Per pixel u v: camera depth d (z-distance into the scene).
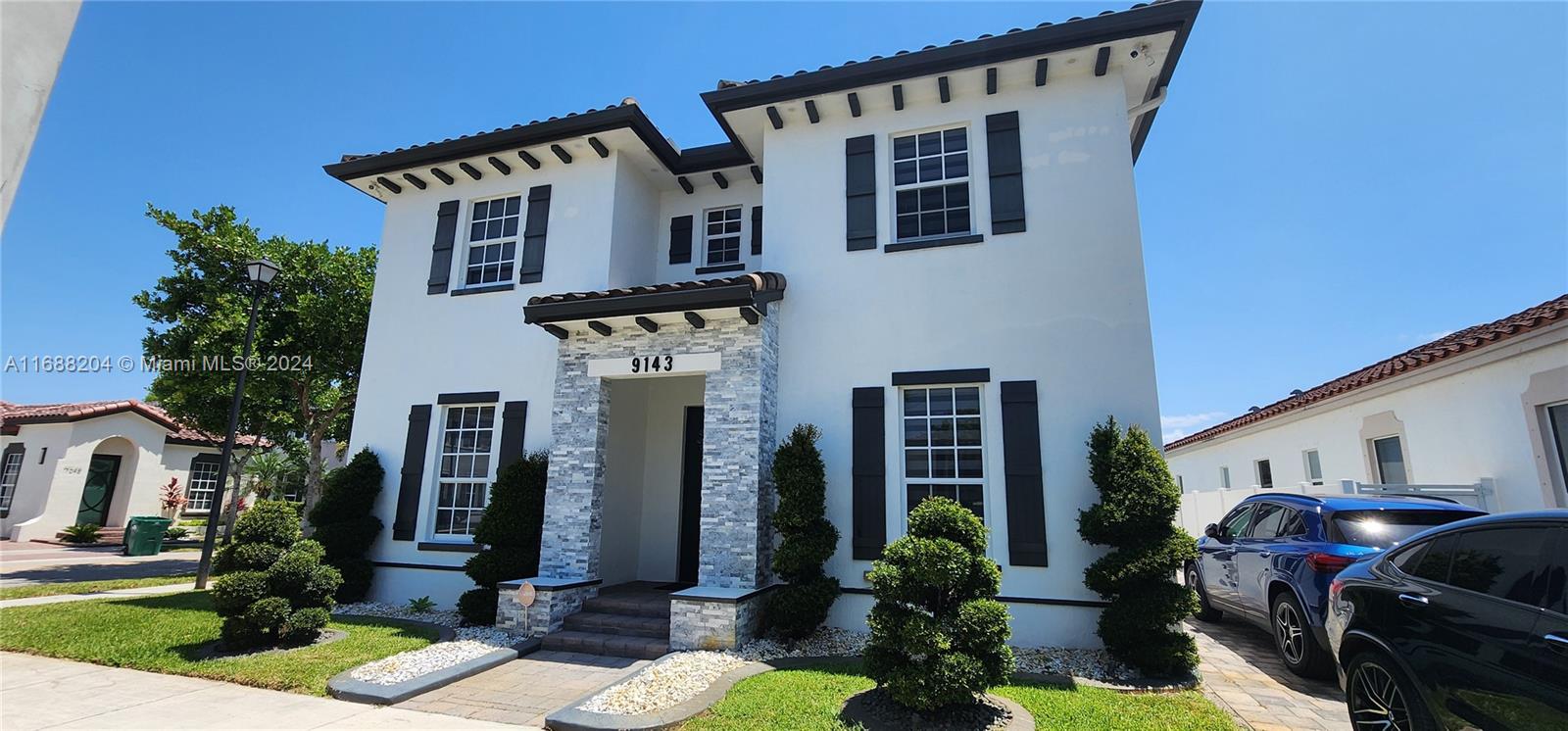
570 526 9.73
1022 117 9.80
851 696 6.16
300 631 8.23
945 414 9.28
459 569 10.88
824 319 9.91
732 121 10.87
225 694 6.55
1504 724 3.83
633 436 11.38
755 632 8.53
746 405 9.23
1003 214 9.53
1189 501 16.11
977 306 9.38
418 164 12.19
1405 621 4.66
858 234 10.05
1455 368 9.72
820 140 10.58
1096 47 9.13
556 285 11.46
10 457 23.34
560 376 10.27
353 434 12.09
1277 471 15.55
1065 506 8.55
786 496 8.66
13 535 21.39
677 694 6.25
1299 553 7.31
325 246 17.53
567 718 5.66
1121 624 7.31
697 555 11.16
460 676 7.16
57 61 1.72
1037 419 8.83
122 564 17.22
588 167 11.80
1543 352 8.42
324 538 10.93
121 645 8.15
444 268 12.28
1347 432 12.66
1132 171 9.25
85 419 22.30
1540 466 8.48
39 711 6.00
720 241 12.76
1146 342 8.73
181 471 26.67
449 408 11.75
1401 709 4.66
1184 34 8.89
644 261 12.44
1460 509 7.22
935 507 6.20
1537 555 4.03
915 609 5.78
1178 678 7.10
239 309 15.85
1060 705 6.04
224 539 20.92
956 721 5.51
